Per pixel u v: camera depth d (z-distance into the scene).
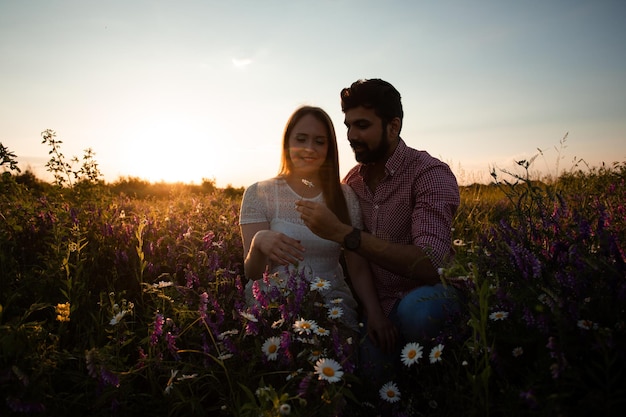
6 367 1.85
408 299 2.50
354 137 2.90
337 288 2.82
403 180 2.90
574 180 6.17
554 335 1.63
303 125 3.05
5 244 3.34
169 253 3.54
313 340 2.01
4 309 2.44
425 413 1.91
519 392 1.54
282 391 1.80
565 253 1.93
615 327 1.57
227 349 2.09
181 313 2.35
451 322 2.09
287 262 2.54
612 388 1.45
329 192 3.14
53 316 2.60
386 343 2.62
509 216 2.48
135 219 4.62
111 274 3.40
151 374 2.11
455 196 2.76
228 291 2.74
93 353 1.88
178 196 8.95
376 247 2.50
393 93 2.85
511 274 2.00
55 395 1.94
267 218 3.18
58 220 3.53
